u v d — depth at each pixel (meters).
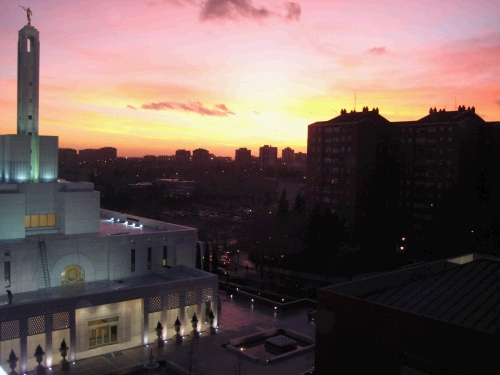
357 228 94.44
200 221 139.00
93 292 39.47
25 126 47.34
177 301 44.00
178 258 51.94
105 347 41.19
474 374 21.38
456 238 91.44
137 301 43.41
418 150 97.81
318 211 83.50
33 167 47.47
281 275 79.06
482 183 95.81
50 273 42.69
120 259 47.00
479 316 24.75
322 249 80.25
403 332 24.16
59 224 47.34
